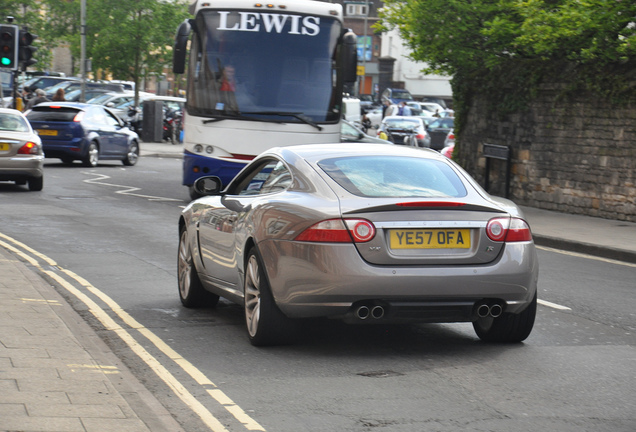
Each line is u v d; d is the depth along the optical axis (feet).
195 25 97.40
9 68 113.09
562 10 98.12
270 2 96.53
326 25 97.04
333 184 36.70
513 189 117.39
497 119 120.26
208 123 95.45
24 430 24.17
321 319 44.45
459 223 35.70
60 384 28.96
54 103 152.56
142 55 248.32
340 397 30.71
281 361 35.91
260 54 95.71
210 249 43.78
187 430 26.76
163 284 54.29
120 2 243.40
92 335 39.24
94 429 24.66
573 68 106.52
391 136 251.39
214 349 37.88
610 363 36.40
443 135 250.57
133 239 74.28
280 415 28.55
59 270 58.23
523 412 29.14
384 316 35.32
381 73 476.54
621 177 100.89
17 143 107.96
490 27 111.24
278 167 40.24
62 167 152.66
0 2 283.79
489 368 35.14
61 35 286.05
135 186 125.49
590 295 54.90
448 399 30.63
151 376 33.22
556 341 40.65
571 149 107.45
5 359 31.76
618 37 101.19
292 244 35.65
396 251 35.04
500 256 36.06
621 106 100.58
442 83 469.98
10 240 71.00
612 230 91.09
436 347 38.81
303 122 94.84
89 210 94.58
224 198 43.86
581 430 27.32
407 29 116.16
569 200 107.96
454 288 35.14
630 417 28.78
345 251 34.68
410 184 37.58
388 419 28.19
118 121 162.61
